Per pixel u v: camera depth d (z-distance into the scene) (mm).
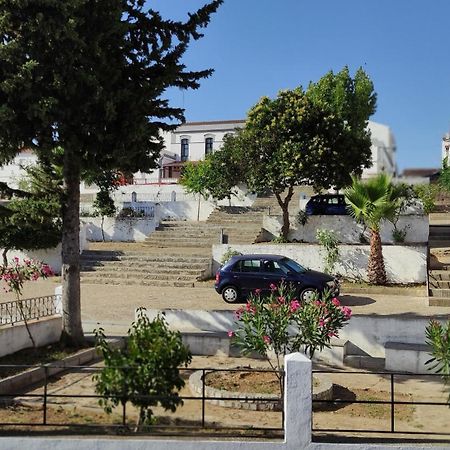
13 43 9938
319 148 23781
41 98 10156
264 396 8953
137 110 10898
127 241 29828
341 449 6848
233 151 25844
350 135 24734
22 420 7957
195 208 33375
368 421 8453
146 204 31281
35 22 9828
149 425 7246
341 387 10328
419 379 10844
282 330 9039
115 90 11125
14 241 23203
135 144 11109
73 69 10406
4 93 10297
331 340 12180
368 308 16375
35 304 13211
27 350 11523
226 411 8805
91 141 10977
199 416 8453
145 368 6945
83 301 18250
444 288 18109
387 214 18984
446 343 7520
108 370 7043
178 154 50531
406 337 12195
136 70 11969
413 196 19641
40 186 12055
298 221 25641
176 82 12297
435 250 23062
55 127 10719
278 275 17406
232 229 28062
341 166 24094
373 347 12375
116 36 11203
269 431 7438
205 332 13008
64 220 12062
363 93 36156
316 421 8453
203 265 22531
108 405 7637
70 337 11961
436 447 6801
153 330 7434
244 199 34375
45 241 23719
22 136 10617
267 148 24516
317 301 9719
